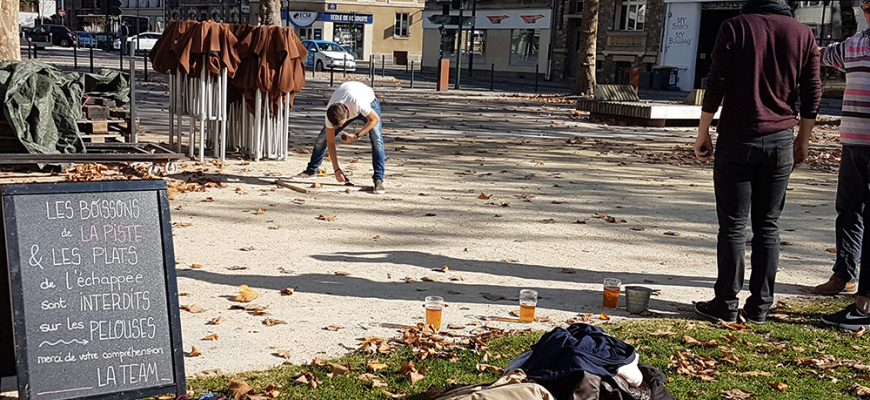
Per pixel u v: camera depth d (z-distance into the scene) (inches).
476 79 1731.1
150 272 131.2
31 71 370.9
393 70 1983.3
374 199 343.9
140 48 2046.0
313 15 2330.2
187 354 164.7
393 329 184.7
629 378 136.4
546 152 540.1
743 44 186.5
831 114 1026.7
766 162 190.2
